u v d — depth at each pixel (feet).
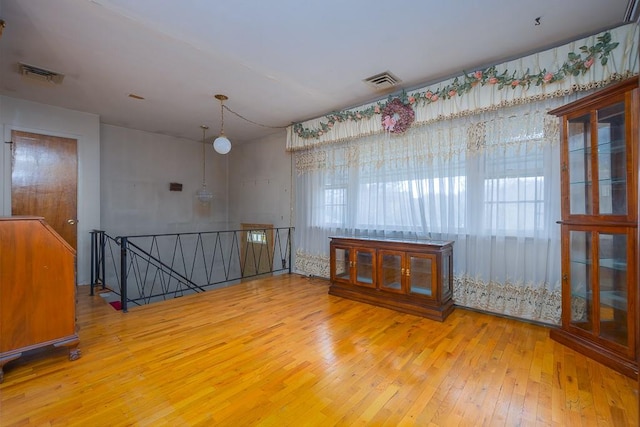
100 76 10.23
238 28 7.57
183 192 19.25
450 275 10.27
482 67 9.63
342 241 12.02
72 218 13.62
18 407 5.32
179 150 19.08
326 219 14.79
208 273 20.43
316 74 10.13
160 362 6.90
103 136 15.85
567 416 5.07
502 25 7.48
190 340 8.07
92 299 11.66
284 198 17.40
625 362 6.28
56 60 9.12
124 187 16.66
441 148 10.84
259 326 9.04
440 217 10.88
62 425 4.89
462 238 10.44
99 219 14.39
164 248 18.38
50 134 13.05
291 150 16.01
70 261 6.98
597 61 7.70
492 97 9.32
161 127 16.60
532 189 9.04
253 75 10.19
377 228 12.68
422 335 8.35
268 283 14.34
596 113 7.04
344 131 13.30
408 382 6.11
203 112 13.99
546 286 8.85
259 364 6.82
